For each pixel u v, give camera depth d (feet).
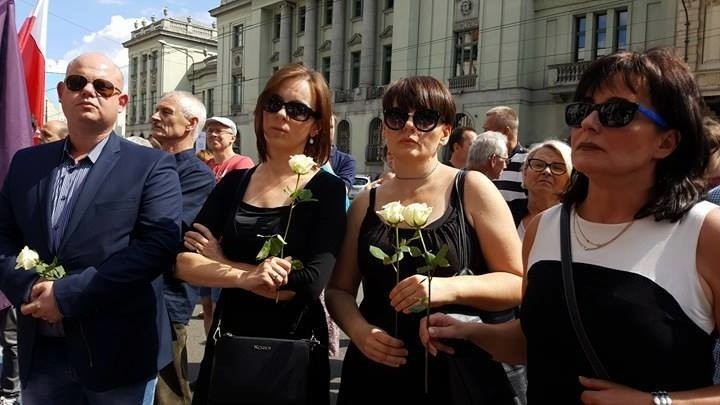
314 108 8.70
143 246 8.55
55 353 8.90
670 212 5.24
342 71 109.40
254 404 7.54
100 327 8.55
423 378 7.45
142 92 178.91
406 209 6.67
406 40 95.76
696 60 63.05
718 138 6.97
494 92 83.25
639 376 5.11
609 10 74.54
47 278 8.15
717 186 9.39
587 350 5.35
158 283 9.46
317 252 7.95
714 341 5.29
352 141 105.09
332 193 8.38
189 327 22.71
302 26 119.44
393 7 100.27
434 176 8.13
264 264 7.50
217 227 8.72
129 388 8.95
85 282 8.05
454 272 7.47
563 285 5.59
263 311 8.10
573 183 6.10
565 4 78.28
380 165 99.86
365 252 7.97
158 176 9.08
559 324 5.59
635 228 5.41
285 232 7.93
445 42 90.94
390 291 7.72
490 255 7.72
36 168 9.00
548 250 5.94
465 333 6.89
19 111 12.47
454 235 7.57
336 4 109.19
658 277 5.16
